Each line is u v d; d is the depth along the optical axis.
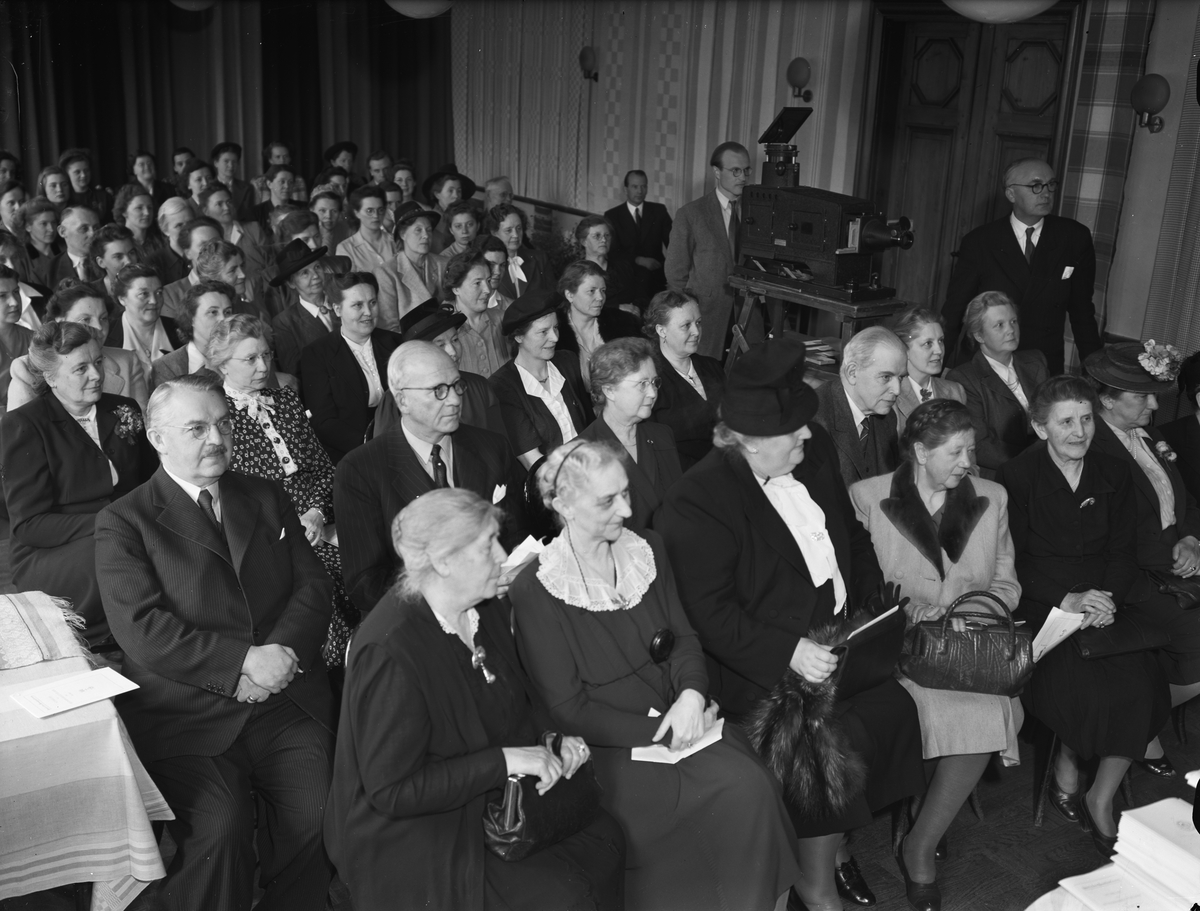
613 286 7.52
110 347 4.71
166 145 11.78
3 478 3.77
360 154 12.98
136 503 2.97
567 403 4.44
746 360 3.13
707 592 3.09
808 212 5.32
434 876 2.46
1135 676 3.48
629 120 10.30
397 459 3.46
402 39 12.92
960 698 3.27
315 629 3.08
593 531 2.80
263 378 3.89
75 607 3.66
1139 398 4.01
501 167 12.58
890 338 3.91
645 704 2.87
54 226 7.01
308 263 5.37
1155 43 6.02
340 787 2.55
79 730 2.58
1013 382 4.60
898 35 7.70
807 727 2.95
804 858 3.06
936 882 3.30
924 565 3.47
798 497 3.27
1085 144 6.45
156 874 2.63
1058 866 3.41
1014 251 5.53
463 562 2.49
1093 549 3.71
